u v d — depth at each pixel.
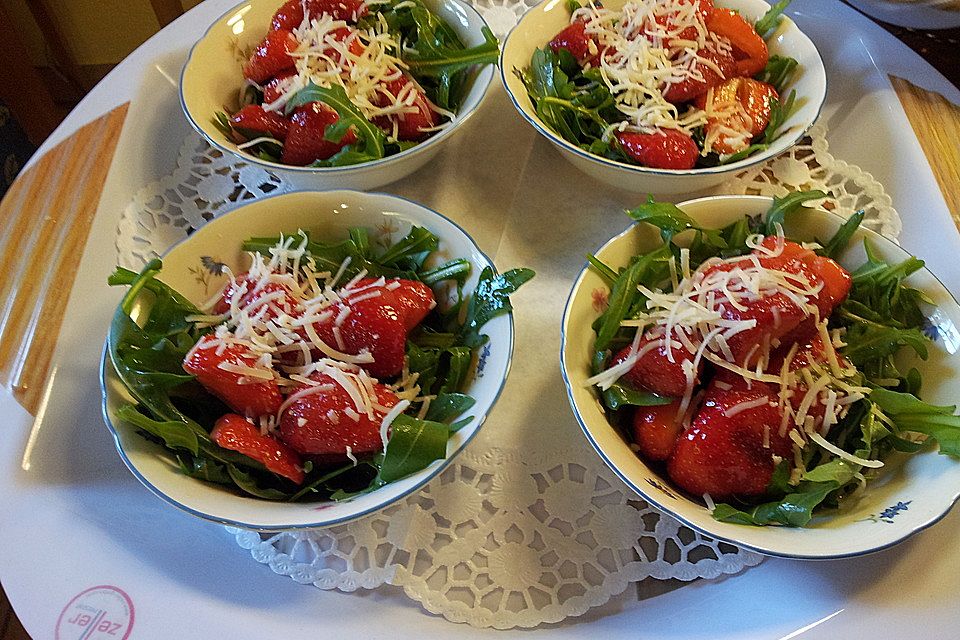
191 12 0.45
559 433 0.31
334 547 0.28
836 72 0.41
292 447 0.28
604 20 0.39
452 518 0.29
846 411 0.28
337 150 0.37
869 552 0.24
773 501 0.28
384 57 0.38
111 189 0.37
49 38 0.75
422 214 0.32
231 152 0.35
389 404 0.28
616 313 0.29
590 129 0.38
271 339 0.29
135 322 0.29
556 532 0.29
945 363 0.28
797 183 0.37
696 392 0.29
